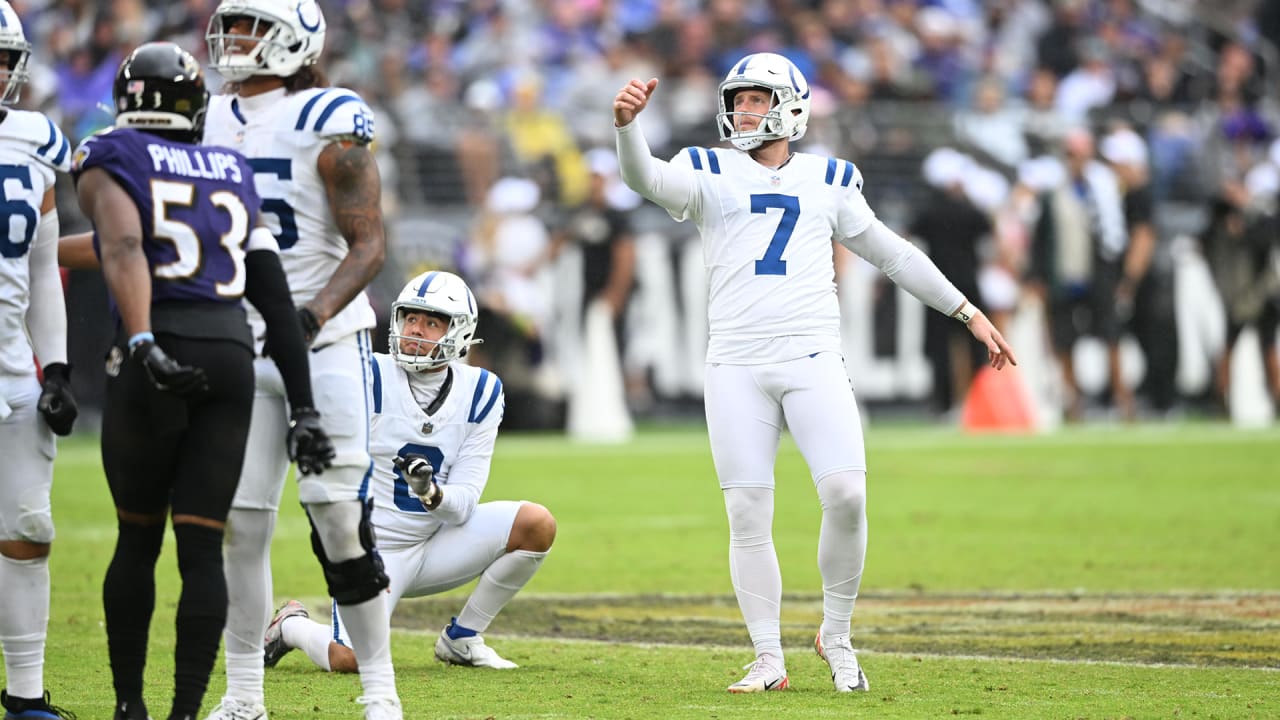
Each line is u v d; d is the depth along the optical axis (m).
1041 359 65.19
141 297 14.60
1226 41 82.19
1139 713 17.62
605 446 56.50
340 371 16.20
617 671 20.59
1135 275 66.12
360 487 16.25
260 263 15.41
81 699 18.30
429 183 62.69
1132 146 65.88
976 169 66.00
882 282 64.25
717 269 19.94
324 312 15.55
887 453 54.88
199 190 15.15
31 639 16.97
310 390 15.23
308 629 20.70
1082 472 49.00
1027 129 69.38
